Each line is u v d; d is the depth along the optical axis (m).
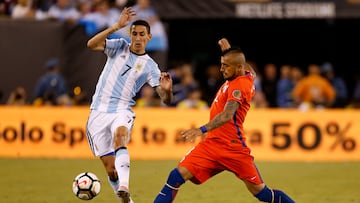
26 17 69.25
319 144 59.97
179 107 66.19
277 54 80.56
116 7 67.81
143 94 67.75
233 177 49.25
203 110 60.12
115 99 34.09
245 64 31.86
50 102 65.00
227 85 31.02
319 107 69.50
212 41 79.94
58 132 60.12
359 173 52.44
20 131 60.22
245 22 77.50
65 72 67.56
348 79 80.62
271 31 79.94
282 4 66.12
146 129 59.94
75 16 68.94
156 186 45.34
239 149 30.89
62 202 39.97
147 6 66.00
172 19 69.75
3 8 70.44
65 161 57.44
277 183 47.66
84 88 67.50
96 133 34.28
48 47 67.88
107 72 34.16
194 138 29.47
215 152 30.80
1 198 41.16
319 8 66.19
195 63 79.56
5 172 51.47
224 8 66.00
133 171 51.94
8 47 67.88
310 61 80.62
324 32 80.06
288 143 59.94
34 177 49.16
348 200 41.34
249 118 60.09
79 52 67.62
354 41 80.19
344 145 60.06
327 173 52.41
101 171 52.00
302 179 49.50
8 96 68.00
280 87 69.38
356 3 66.31
